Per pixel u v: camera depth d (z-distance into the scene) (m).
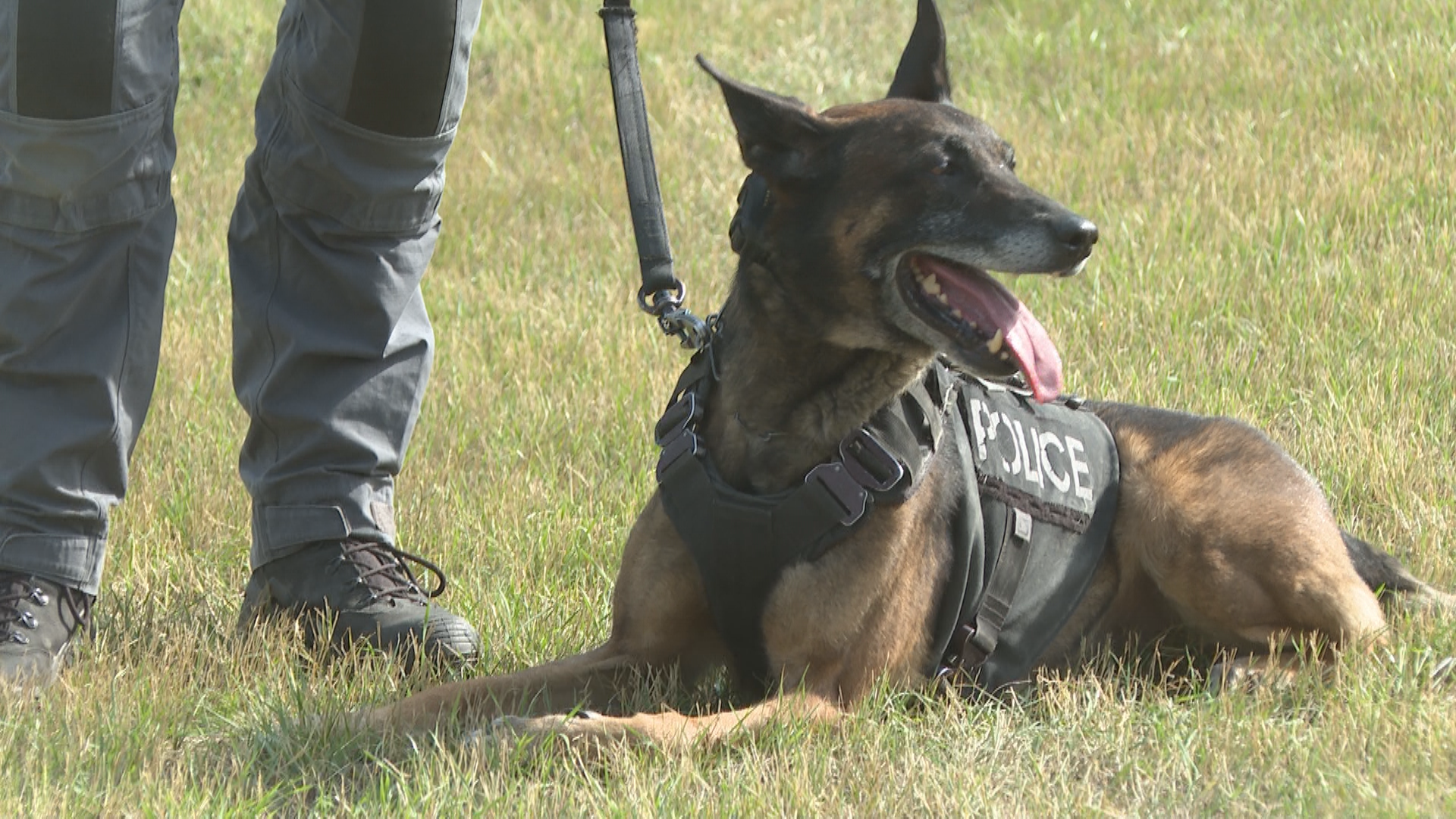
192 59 12.15
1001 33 12.61
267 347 4.87
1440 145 9.68
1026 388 4.70
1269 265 8.25
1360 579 4.81
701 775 3.81
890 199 4.05
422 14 4.50
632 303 8.35
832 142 4.09
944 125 4.15
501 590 5.19
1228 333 7.62
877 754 3.92
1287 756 3.95
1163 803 3.80
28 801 3.58
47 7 4.00
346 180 4.68
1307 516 4.74
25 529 4.41
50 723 3.99
